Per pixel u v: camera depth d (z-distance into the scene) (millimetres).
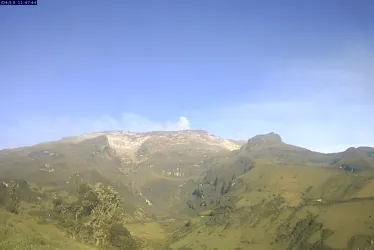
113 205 111938
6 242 46094
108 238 105000
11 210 107938
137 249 115500
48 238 61031
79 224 102562
